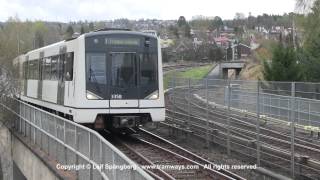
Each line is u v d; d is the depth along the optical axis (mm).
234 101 16562
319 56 29016
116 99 18219
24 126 20906
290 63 29922
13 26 101375
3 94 26000
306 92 14516
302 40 47062
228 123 16594
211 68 95062
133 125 18406
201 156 15836
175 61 132250
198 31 158875
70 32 119562
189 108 20688
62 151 13648
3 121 24625
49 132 15523
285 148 14203
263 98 15008
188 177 12539
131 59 18500
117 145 18141
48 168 14141
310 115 13328
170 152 15469
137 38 18594
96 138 10078
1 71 29203
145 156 15461
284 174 13336
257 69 57125
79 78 18109
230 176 12586
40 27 121375
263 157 14844
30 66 27391
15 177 25188
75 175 12125
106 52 18297
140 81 18500
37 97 25328
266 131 14844
